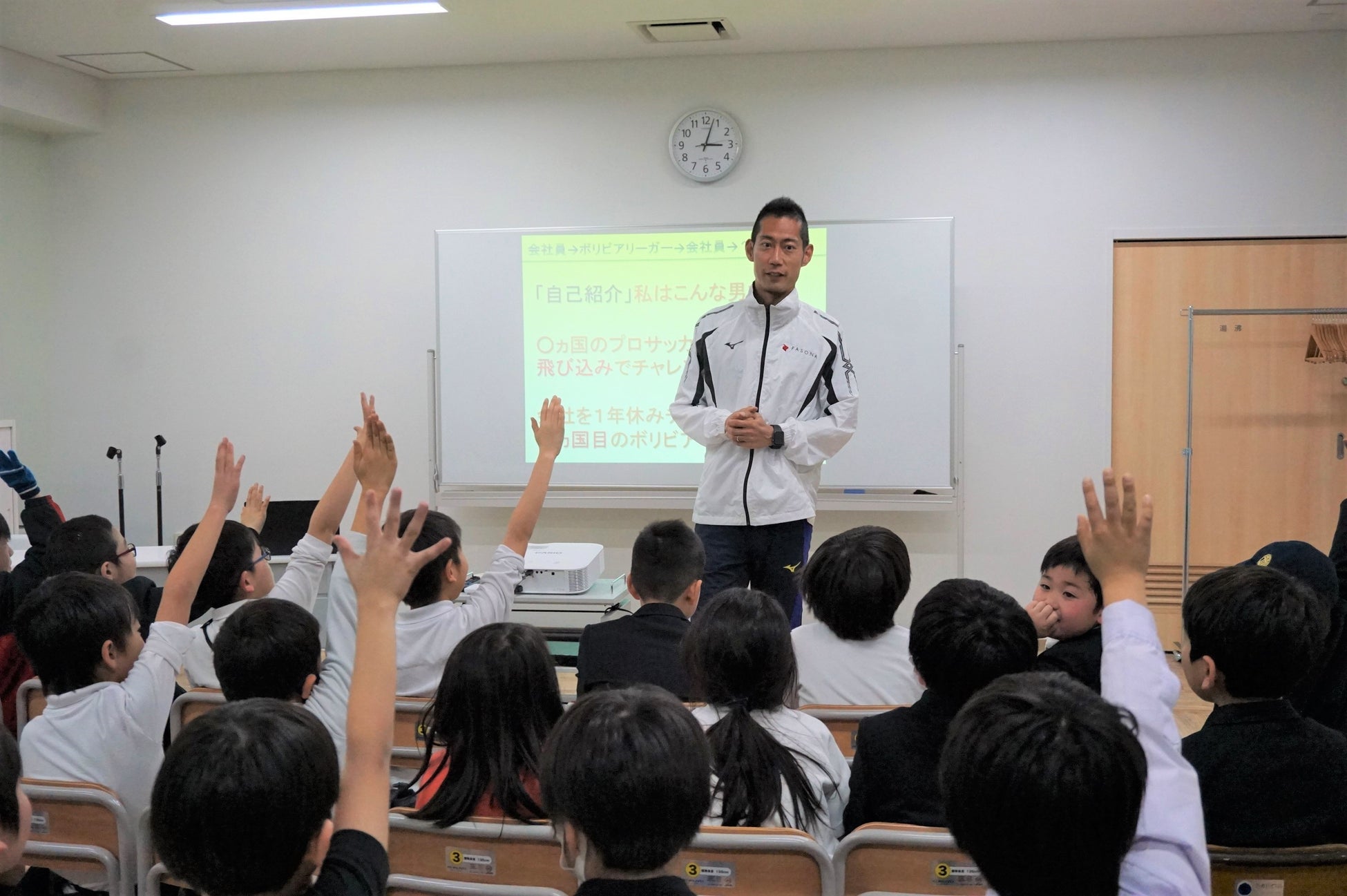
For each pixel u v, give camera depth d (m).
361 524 2.12
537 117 5.83
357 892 1.04
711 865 1.56
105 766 1.89
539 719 1.60
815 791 1.74
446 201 5.93
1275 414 5.41
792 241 3.32
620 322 5.71
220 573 2.58
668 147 5.72
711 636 1.79
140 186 6.22
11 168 6.11
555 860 1.57
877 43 5.41
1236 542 5.48
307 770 1.02
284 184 6.08
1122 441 5.53
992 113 5.47
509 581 2.40
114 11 4.93
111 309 6.30
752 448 3.28
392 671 1.17
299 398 6.14
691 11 4.91
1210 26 5.14
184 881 1.04
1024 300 5.50
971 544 5.62
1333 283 5.30
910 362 5.45
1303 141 5.26
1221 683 1.59
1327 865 1.46
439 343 5.84
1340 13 4.92
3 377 6.10
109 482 6.37
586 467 5.79
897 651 2.29
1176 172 5.36
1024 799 0.87
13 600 2.81
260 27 5.17
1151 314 5.46
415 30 5.22
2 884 1.37
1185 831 1.08
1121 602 1.20
